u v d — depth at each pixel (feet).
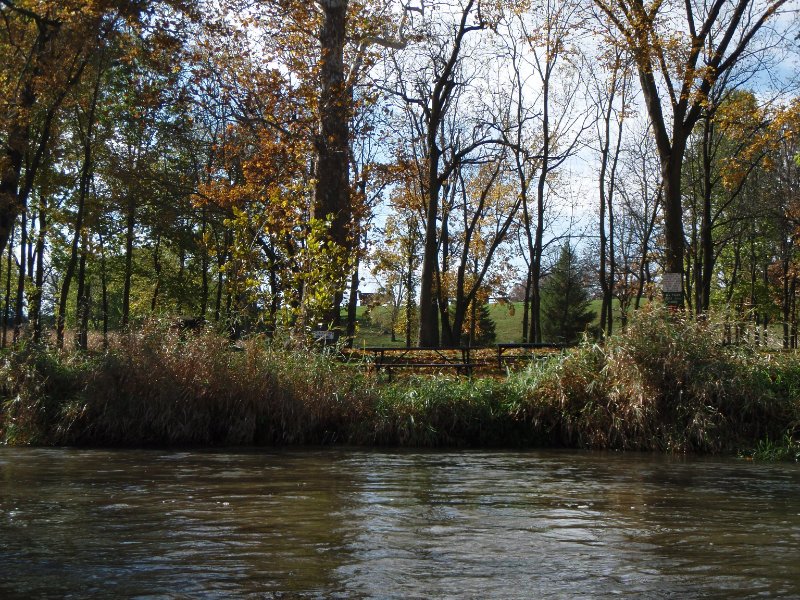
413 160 103.91
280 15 68.74
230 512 18.62
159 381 38.96
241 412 38.68
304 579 12.41
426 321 89.40
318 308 47.70
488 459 32.12
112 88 95.09
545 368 40.91
